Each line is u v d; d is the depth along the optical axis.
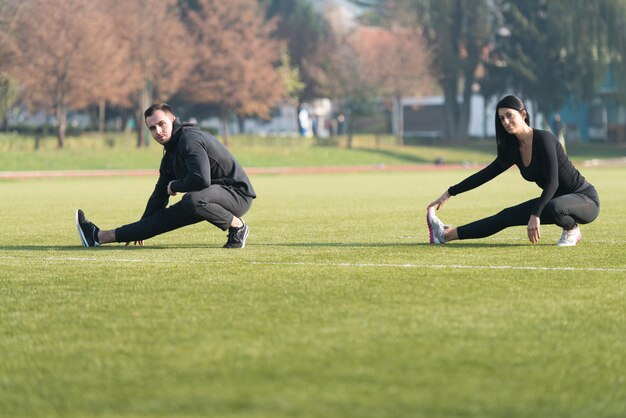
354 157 129.38
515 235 25.62
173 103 155.12
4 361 10.58
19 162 103.88
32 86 124.69
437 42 155.62
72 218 35.50
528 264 18.44
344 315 12.85
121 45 129.75
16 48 119.12
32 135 129.12
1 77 120.75
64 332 12.06
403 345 10.96
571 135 174.00
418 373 9.71
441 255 20.17
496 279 16.22
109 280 16.58
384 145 150.12
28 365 10.37
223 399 8.82
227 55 141.38
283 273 17.17
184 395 9.01
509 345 10.98
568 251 20.88
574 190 21.98
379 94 153.25
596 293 14.64
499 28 156.00
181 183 21.39
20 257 20.66
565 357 10.42
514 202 44.66
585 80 147.75
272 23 151.38
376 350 10.71
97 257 20.41
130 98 135.25
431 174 93.69
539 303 13.73
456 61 155.38
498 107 21.39
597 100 173.12
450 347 10.85
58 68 121.25
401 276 16.62
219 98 141.25
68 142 126.00
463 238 22.73
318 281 16.08
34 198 51.78
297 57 181.25
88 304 14.10
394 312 13.05
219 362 10.25
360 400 8.73
